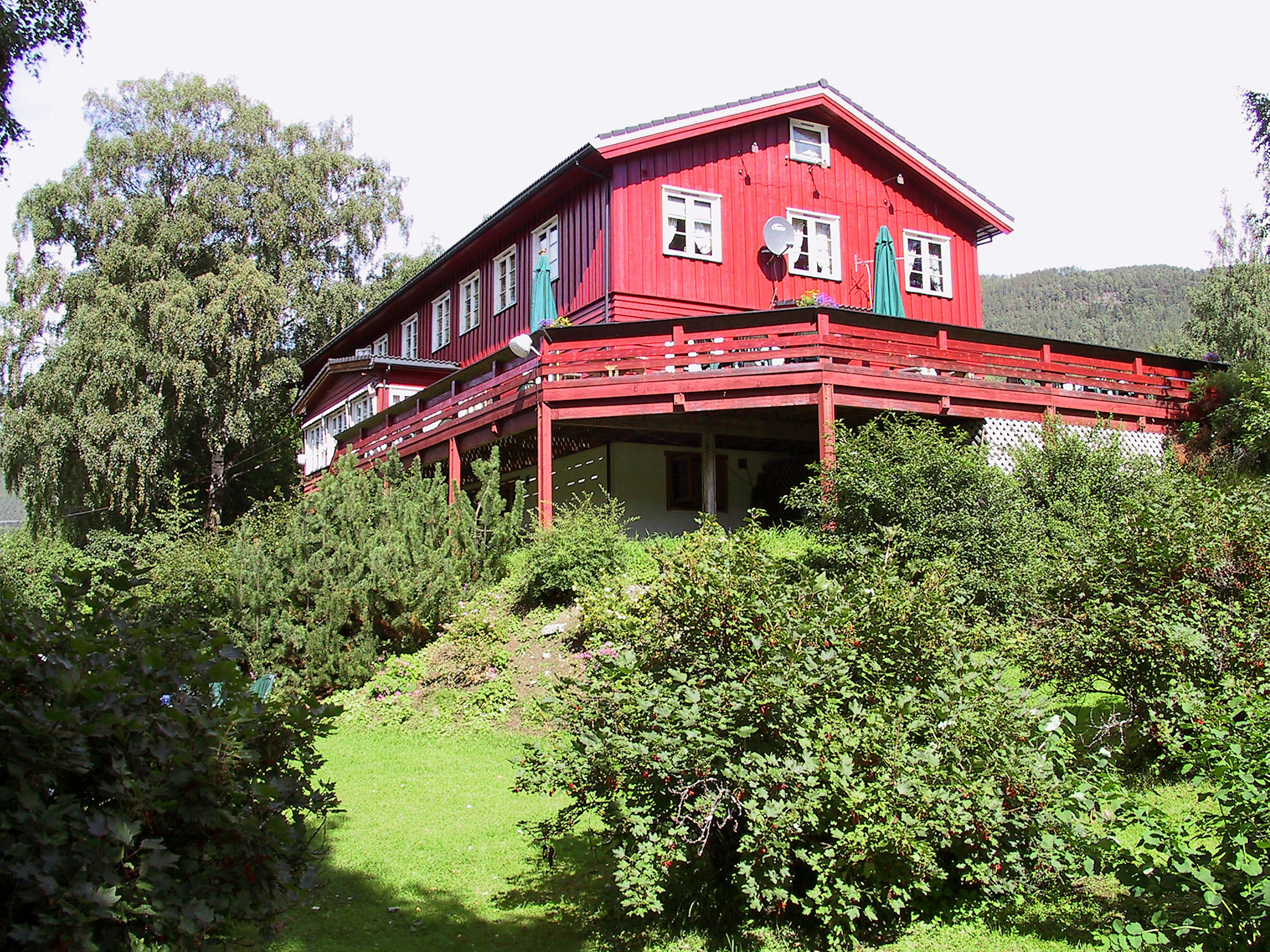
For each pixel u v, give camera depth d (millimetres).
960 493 12086
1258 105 18828
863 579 6379
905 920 5367
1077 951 4895
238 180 34219
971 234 23250
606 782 5309
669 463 19344
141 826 3264
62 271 30625
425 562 13758
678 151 19812
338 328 36219
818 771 5016
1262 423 15547
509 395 16266
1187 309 113062
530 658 12109
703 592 5758
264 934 3949
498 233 23297
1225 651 6527
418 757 10258
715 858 5668
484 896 6320
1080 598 7586
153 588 13242
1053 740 5504
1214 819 4598
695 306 19516
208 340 30031
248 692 4246
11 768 3010
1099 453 14062
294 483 33969
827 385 14430
